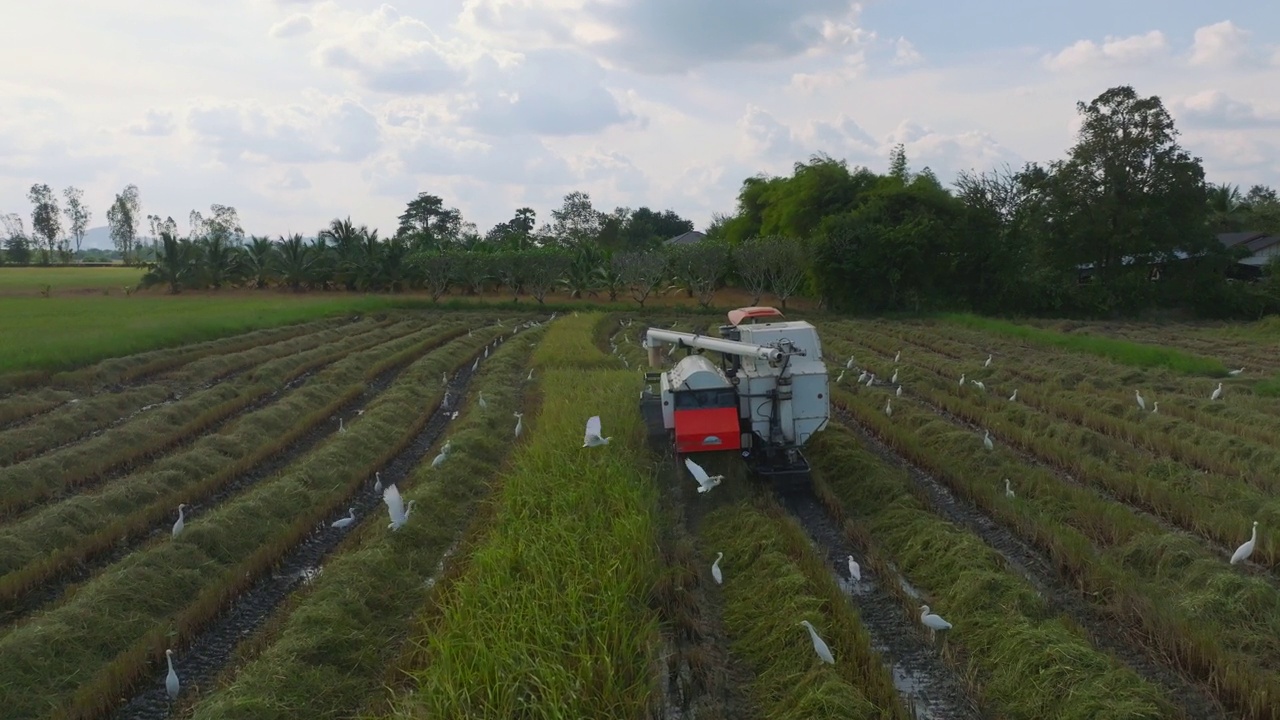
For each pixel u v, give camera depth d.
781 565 11.36
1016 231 55.25
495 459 18.05
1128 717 7.69
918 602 10.67
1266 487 14.95
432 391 25.81
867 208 55.12
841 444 17.36
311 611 9.96
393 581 11.51
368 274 64.62
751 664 9.55
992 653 9.30
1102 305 52.94
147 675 9.37
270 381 26.75
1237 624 9.67
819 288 55.25
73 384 24.52
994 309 54.12
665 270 60.16
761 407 15.10
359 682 9.14
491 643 8.55
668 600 10.77
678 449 14.76
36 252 113.56
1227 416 20.38
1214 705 8.41
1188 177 52.47
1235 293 53.06
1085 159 53.53
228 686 8.77
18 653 9.02
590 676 8.02
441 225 108.00
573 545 10.66
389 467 17.97
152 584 10.98
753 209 76.12
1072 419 21.28
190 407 21.70
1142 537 11.93
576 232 112.50
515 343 37.03
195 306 48.47
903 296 54.09
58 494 15.26
